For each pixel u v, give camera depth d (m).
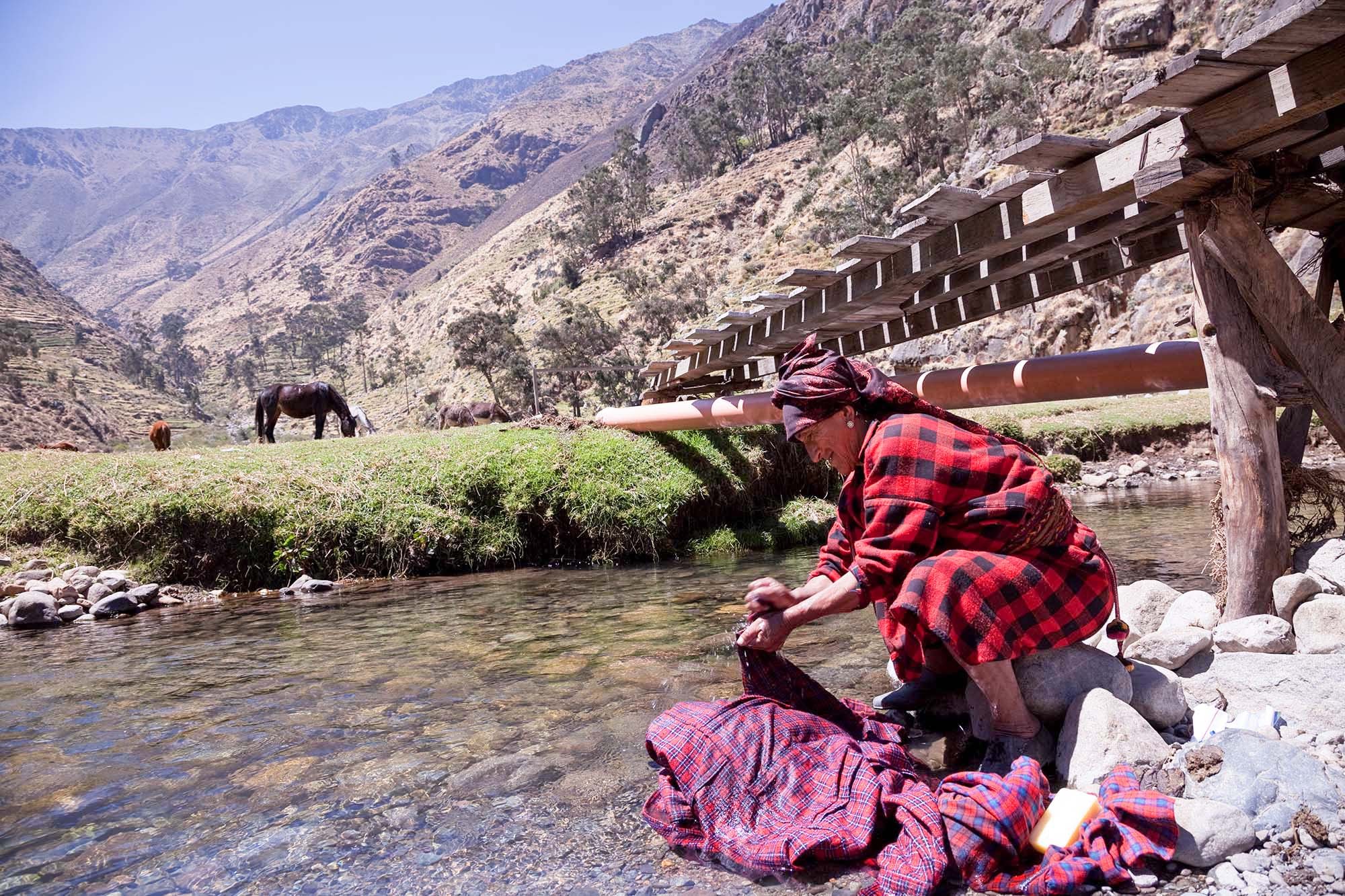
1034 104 93.25
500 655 5.04
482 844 2.69
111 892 2.47
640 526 8.95
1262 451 3.65
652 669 4.56
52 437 150.75
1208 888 2.25
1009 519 2.84
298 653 5.36
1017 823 2.41
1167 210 4.39
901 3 194.62
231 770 3.38
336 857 2.64
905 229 4.84
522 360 121.25
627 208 181.12
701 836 2.66
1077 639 2.99
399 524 8.54
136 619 6.86
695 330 9.15
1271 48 2.85
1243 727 2.96
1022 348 55.59
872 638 4.98
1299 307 3.58
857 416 3.12
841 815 2.57
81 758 3.58
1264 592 3.65
